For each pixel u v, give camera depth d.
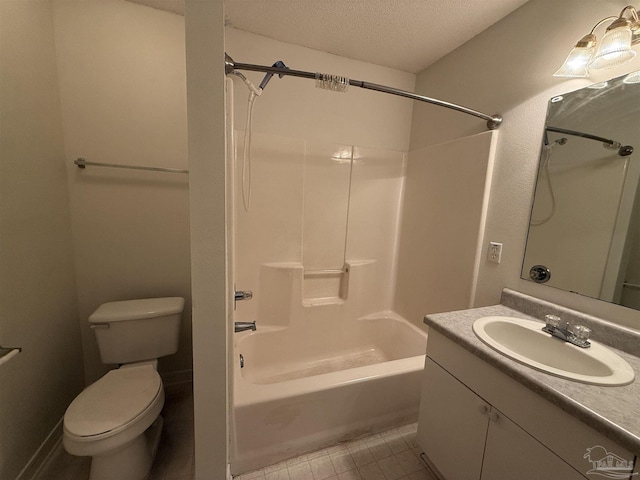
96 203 1.48
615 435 0.57
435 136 1.87
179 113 1.56
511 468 0.80
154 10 1.45
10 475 1.04
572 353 0.94
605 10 1.01
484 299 1.49
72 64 1.35
